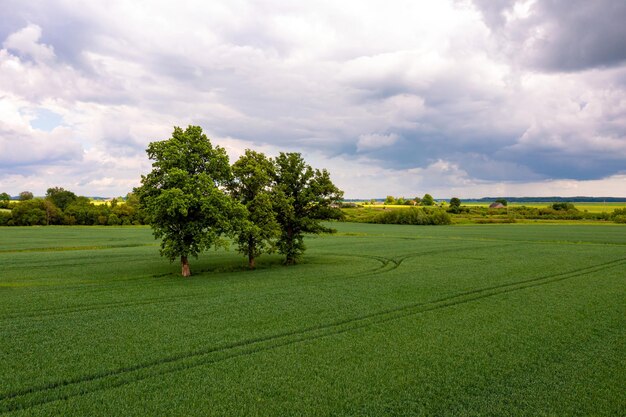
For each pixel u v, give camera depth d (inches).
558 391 526.0
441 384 546.9
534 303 1033.5
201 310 967.6
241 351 676.7
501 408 480.4
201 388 532.4
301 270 1713.8
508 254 2242.9
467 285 1295.5
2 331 791.1
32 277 1549.0
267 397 507.8
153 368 603.2
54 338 746.8
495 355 655.8
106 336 757.3
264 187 1827.0
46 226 5477.4
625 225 5078.7
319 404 490.0
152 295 1169.4
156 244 3078.2
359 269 1733.5
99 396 507.8
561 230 4315.9
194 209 1501.0
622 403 494.3
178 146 1518.2
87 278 1526.8
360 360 633.6
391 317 899.4
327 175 1982.0
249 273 1630.2
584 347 693.3
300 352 670.5
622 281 1359.5
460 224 5684.1
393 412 470.3
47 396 508.7
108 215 5935.0
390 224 5826.8
